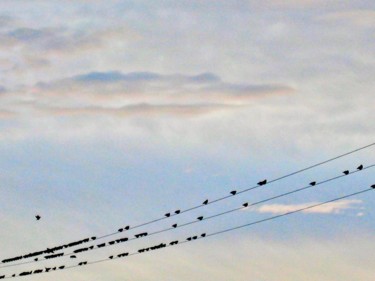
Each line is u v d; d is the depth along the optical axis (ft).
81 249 396.78
